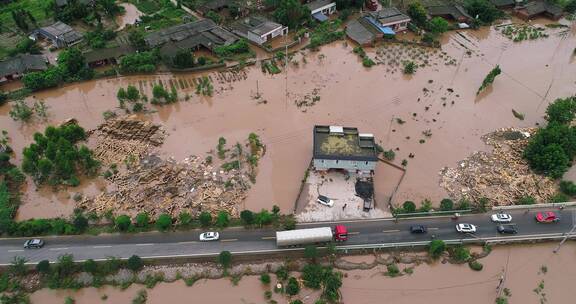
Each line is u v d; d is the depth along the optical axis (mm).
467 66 118750
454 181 83312
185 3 145250
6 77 109375
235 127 96438
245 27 127938
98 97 106562
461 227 72500
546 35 134375
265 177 83938
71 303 63344
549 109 94562
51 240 71625
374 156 78562
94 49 121688
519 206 77125
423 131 95250
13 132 95812
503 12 144625
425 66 118375
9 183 81938
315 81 112125
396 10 135625
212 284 66562
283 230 73250
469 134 95000
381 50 125000
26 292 64875
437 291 66000
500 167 85875
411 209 75375
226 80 112375
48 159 82000
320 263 68812
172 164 86188
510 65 119688
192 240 71688
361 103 104000
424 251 71062
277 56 120250
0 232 72375
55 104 104000
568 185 80188
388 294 65438
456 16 138875
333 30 133750
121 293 65188
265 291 65500
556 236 72438
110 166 85688
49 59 119375
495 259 70500
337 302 64000
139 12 146750
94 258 68750
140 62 114062
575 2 145500
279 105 103312
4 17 138750
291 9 129000
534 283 67062
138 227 73188
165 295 65062
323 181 82312
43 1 149125
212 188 81000
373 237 72375
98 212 76250
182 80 112875
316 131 84562
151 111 101312
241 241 71625
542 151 83938
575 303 64438
